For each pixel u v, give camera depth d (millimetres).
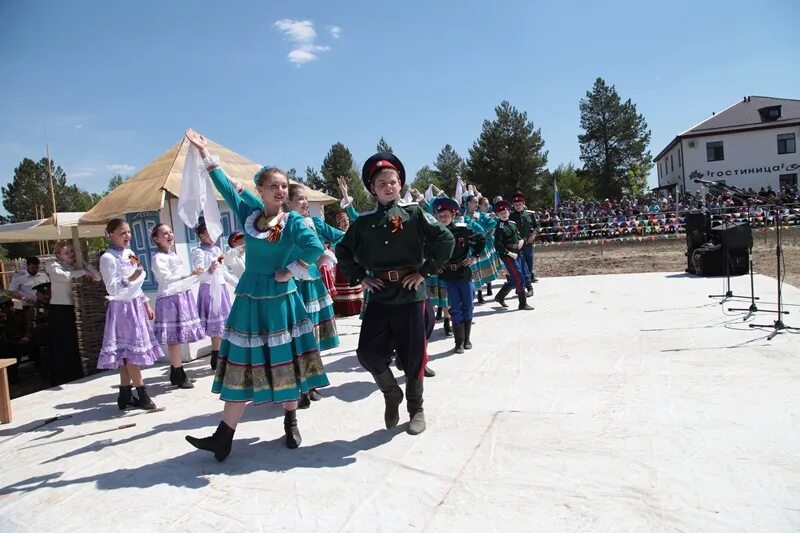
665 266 14703
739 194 6602
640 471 3148
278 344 3672
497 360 5824
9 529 3039
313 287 5316
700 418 3822
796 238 19078
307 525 2850
